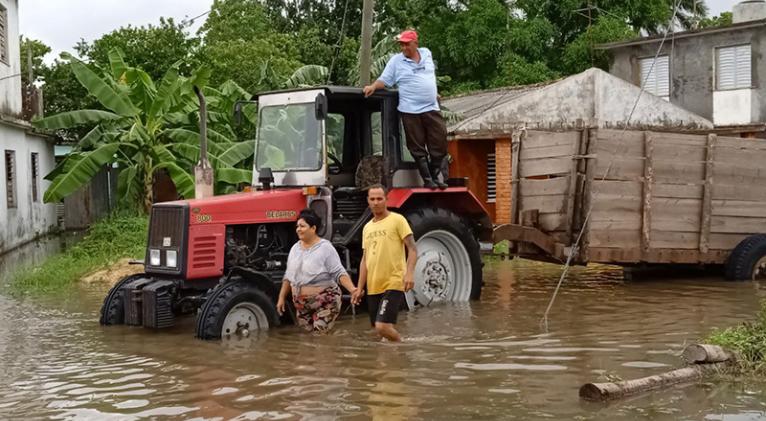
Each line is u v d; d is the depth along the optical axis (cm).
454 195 1098
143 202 2031
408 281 800
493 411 582
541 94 2084
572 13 3216
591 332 862
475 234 1142
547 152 1199
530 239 1173
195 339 859
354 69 1972
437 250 1077
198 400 630
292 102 1016
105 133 2025
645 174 1175
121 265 1428
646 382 629
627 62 2766
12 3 2331
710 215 1220
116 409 612
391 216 813
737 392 620
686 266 1331
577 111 2108
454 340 829
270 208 960
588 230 1148
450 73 3397
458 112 2323
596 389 604
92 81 1870
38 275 1395
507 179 2039
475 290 1095
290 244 992
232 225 939
